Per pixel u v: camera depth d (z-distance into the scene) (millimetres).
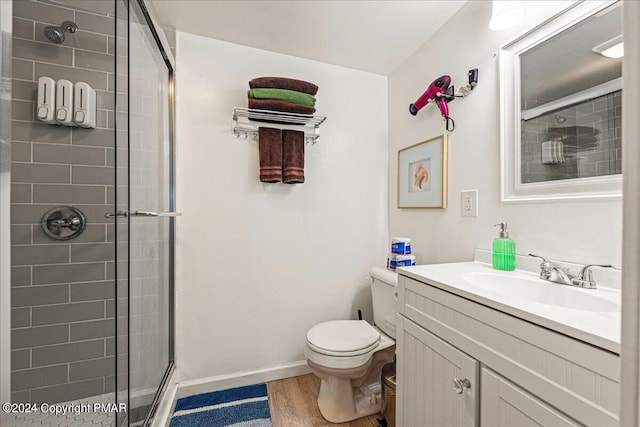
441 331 933
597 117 914
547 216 1053
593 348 542
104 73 1326
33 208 1248
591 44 936
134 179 1202
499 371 724
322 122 1882
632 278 454
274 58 1836
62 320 1285
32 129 1246
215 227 1707
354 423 1445
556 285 929
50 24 1252
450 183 1518
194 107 1668
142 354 1259
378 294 1738
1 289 499
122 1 1071
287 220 1856
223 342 1725
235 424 1419
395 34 1660
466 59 1421
